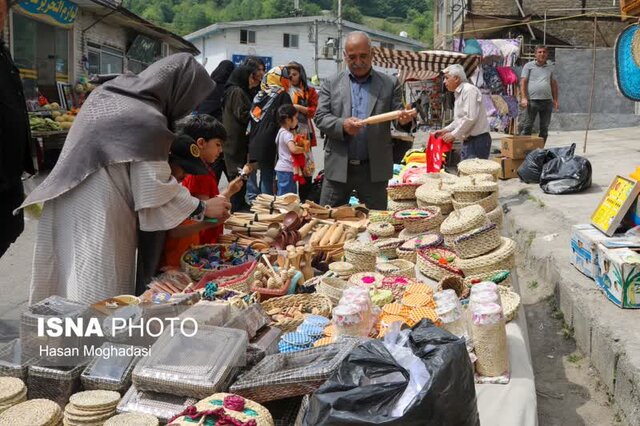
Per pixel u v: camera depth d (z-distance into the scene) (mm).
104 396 1979
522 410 2281
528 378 2514
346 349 2062
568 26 19078
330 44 44438
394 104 5340
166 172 3010
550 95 11430
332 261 4047
